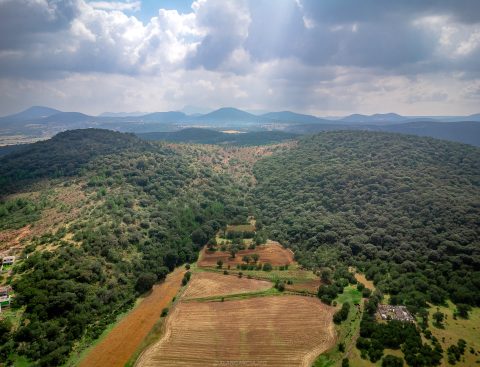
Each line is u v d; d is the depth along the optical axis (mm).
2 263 138750
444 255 157375
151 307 142500
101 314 134125
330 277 160250
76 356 113000
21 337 111125
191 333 124312
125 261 161500
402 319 127875
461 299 137500
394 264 161625
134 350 116188
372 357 110188
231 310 138750
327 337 121062
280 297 148000
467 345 114812
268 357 111688
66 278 135375
